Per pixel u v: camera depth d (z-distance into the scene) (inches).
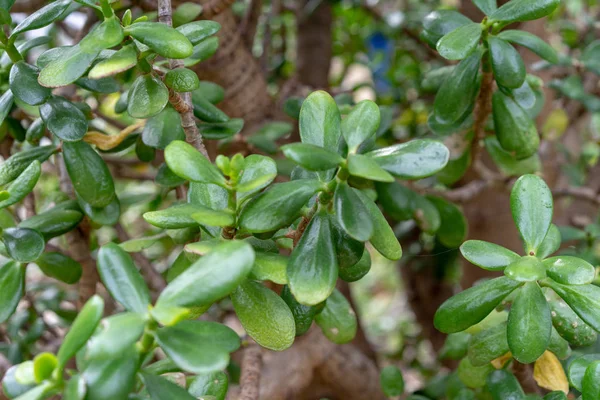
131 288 19.1
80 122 23.6
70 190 28.8
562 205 44.7
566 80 34.4
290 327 21.3
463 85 25.0
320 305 23.5
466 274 45.2
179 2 29.0
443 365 46.3
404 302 76.9
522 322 21.3
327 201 20.7
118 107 26.7
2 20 22.8
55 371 18.2
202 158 20.0
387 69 50.7
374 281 83.1
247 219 20.2
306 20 48.5
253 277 20.6
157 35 20.7
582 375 21.1
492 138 29.4
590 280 20.7
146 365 22.5
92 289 28.5
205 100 25.6
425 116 48.0
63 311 33.3
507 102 26.0
